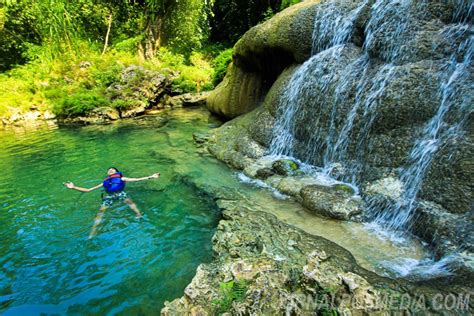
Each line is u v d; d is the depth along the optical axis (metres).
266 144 7.89
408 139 4.98
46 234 4.98
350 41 6.68
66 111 13.84
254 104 10.69
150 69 17.30
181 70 18.84
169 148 9.27
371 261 3.83
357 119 5.82
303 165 6.88
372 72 5.82
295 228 4.51
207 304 3.01
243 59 10.38
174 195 6.15
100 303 3.59
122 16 20.81
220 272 3.42
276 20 8.58
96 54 17.62
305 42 7.74
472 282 3.15
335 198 5.11
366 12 6.23
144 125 12.59
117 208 5.62
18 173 7.80
